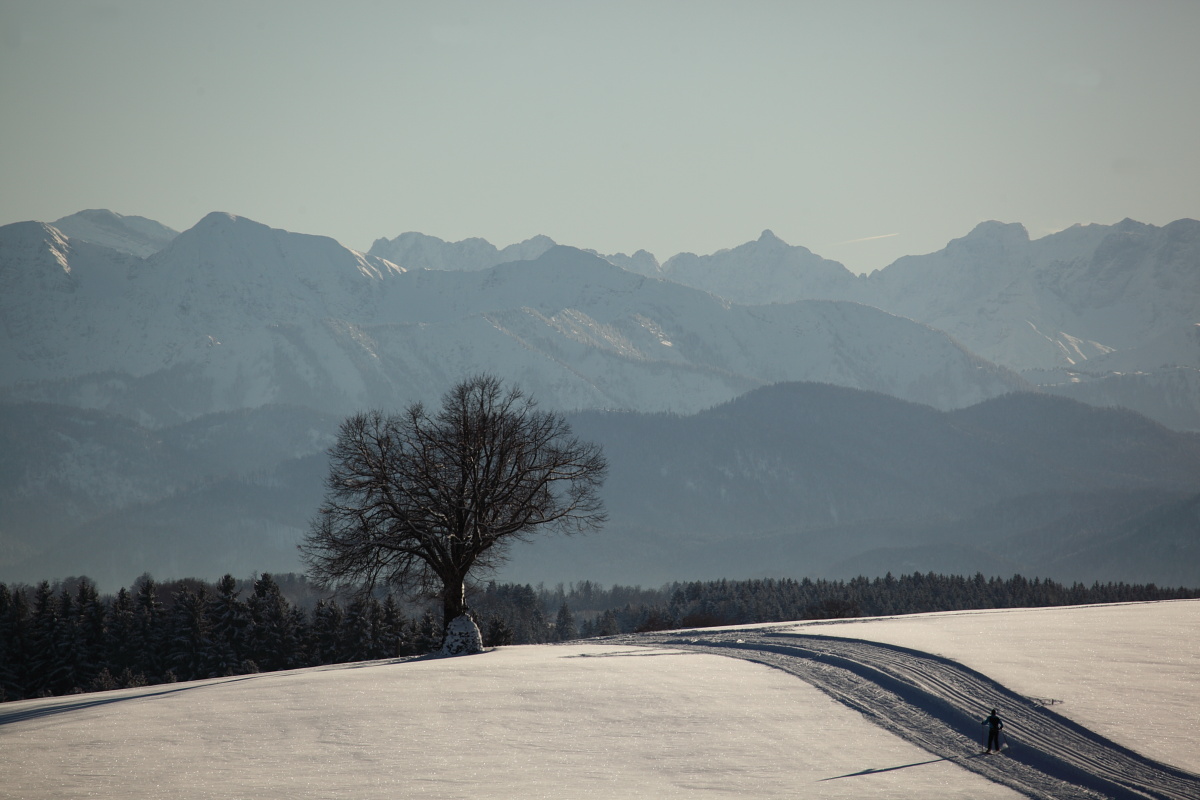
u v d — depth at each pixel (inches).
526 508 3282.5
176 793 1520.7
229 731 1881.2
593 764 1681.8
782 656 2635.3
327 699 2150.6
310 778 1596.9
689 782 1590.8
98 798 1497.3
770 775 1631.4
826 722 1942.7
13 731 1943.9
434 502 3186.5
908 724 1926.7
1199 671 2306.8
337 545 3132.4
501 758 1710.1
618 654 2851.9
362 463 3191.4
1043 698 2044.8
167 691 2632.9
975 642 2711.6
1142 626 3159.5
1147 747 1747.0
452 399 3393.2
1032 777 1628.9
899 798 1525.6
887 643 2687.0
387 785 1563.7
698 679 2326.5
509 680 2338.8
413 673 2481.5
